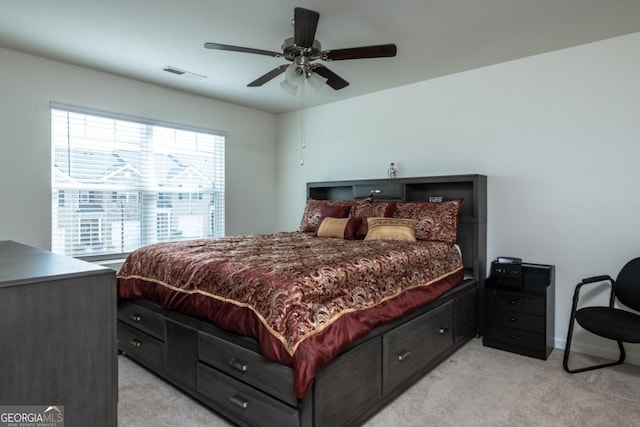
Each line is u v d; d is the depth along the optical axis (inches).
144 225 158.2
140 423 79.4
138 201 156.2
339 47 117.7
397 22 102.3
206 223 180.2
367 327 78.2
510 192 131.8
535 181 126.6
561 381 98.2
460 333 119.9
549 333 116.2
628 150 110.2
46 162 130.3
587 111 116.6
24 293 28.4
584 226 117.7
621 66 111.0
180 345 90.0
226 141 186.1
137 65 135.6
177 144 168.4
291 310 68.4
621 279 105.7
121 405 86.4
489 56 126.4
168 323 93.4
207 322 84.4
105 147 145.8
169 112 163.0
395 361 87.4
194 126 172.1
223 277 81.7
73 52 124.3
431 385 96.0
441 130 147.8
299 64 103.1
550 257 124.2
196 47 119.6
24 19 101.7
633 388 94.3
